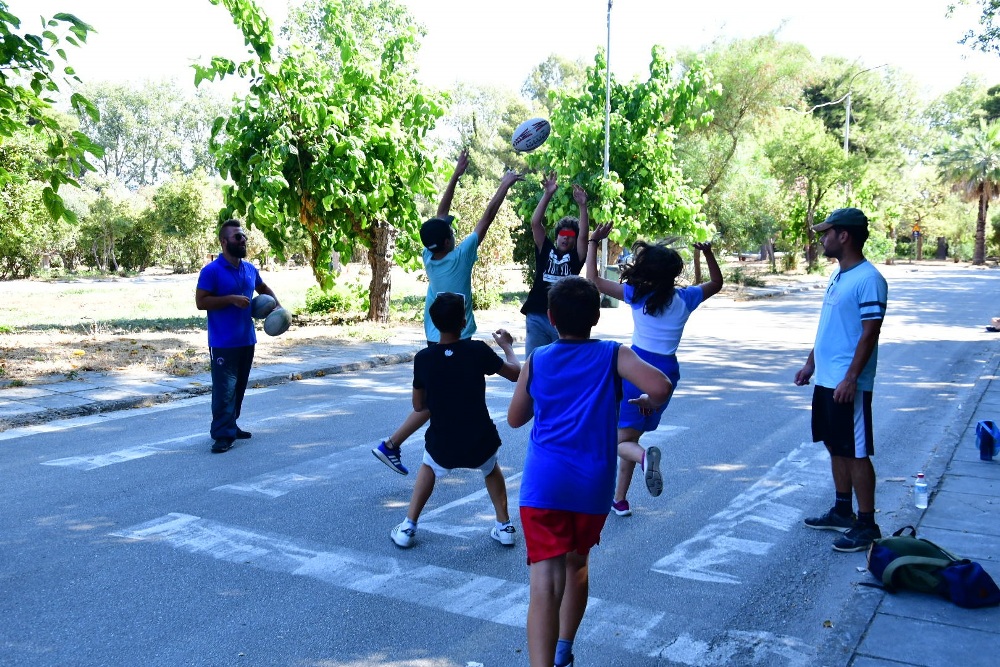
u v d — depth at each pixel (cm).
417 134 1806
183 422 899
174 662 389
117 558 514
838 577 500
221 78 1577
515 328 1825
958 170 6272
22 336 1523
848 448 533
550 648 334
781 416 950
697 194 2408
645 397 362
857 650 394
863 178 4522
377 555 524
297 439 824
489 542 550
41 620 430
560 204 2292
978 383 1135
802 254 5703
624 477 602
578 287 360
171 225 5422
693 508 627
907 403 1043
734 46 3148
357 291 2077
